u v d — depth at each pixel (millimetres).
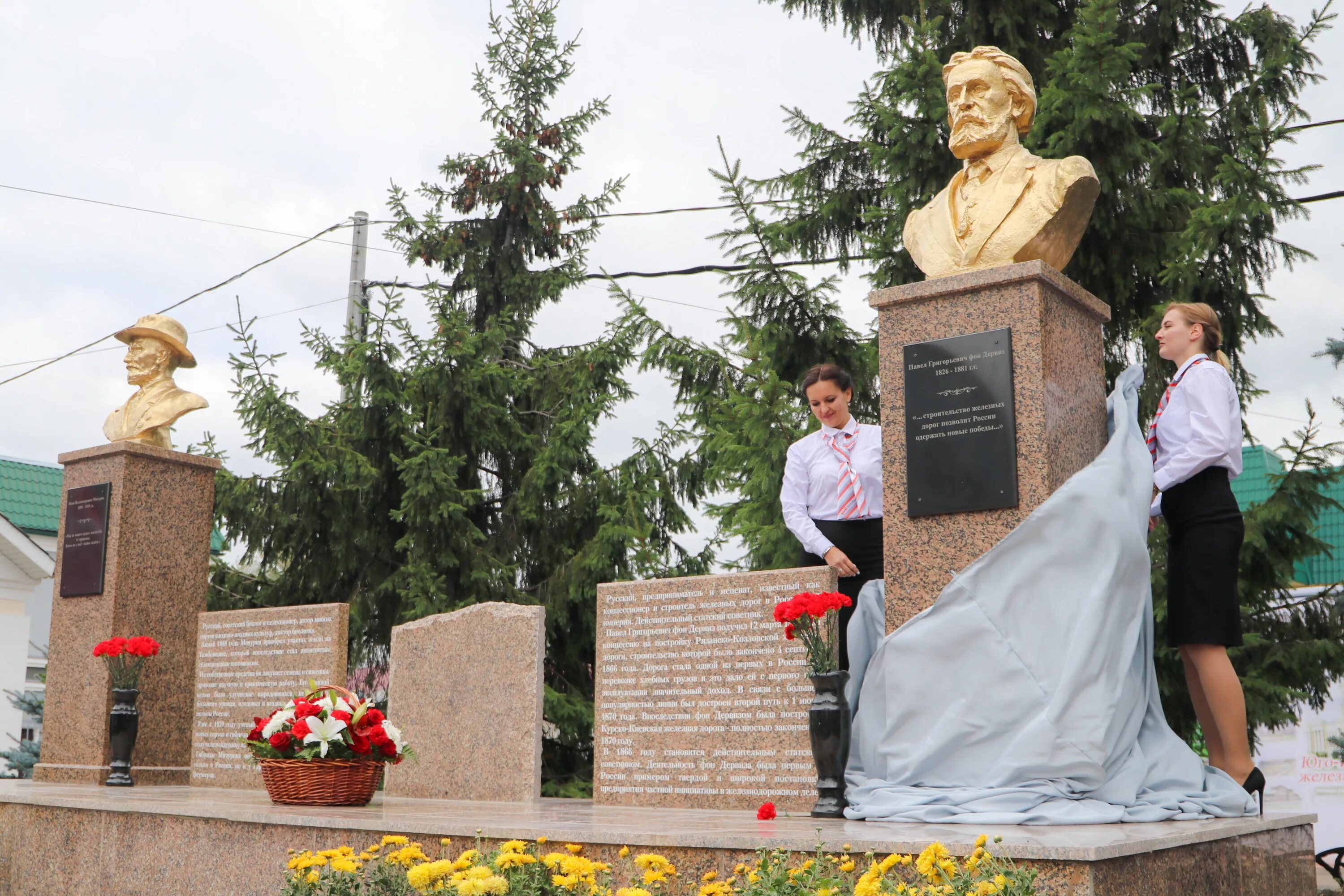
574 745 13344
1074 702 5211
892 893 3459
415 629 8227
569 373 14375
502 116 16531
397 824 5238
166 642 9734
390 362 13422
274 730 6586
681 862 4430
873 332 11633
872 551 6652
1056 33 11672
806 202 12273
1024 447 5789
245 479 13109
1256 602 9414
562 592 13289
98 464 9906
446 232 16078
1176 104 10594
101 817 6473
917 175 10695
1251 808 5414
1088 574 5410
